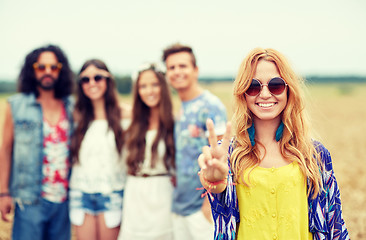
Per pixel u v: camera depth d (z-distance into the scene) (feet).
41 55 12.37
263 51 6.85
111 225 12.46
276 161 6.81
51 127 12.44
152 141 12.39
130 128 12.74
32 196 12.10
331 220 6.69
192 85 12.22
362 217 16.66
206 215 11.46
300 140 6.80
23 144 12.20
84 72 12.50
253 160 6.82
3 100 117.50
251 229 6.66
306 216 6.58
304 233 6.55
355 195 20.22
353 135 47.21
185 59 12.01
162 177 12.44
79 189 12.39
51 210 12.39
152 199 12.27
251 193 6.70
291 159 6.71
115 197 12.64
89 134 12.62
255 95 6.68
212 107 11.67
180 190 11.85
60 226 12.67
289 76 6.72
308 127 6.96
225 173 6.14
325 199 6.71
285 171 6.64
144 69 12.48
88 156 12.48
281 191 6.59
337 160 30.94
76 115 12.87
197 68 12.57
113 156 12.66
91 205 12.34
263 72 6.70
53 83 12.49
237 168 6.86
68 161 12.62
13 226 12.44
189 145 11.80
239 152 6.93
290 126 6.79
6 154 12.64
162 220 12.35
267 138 7.00
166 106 12.55
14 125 12.30
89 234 12.32
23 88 12.62
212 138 6.05
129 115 13.57
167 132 12.47
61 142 12.51
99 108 13.03
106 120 12.92
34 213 12.13
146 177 12.36
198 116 11.78
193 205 11.66
